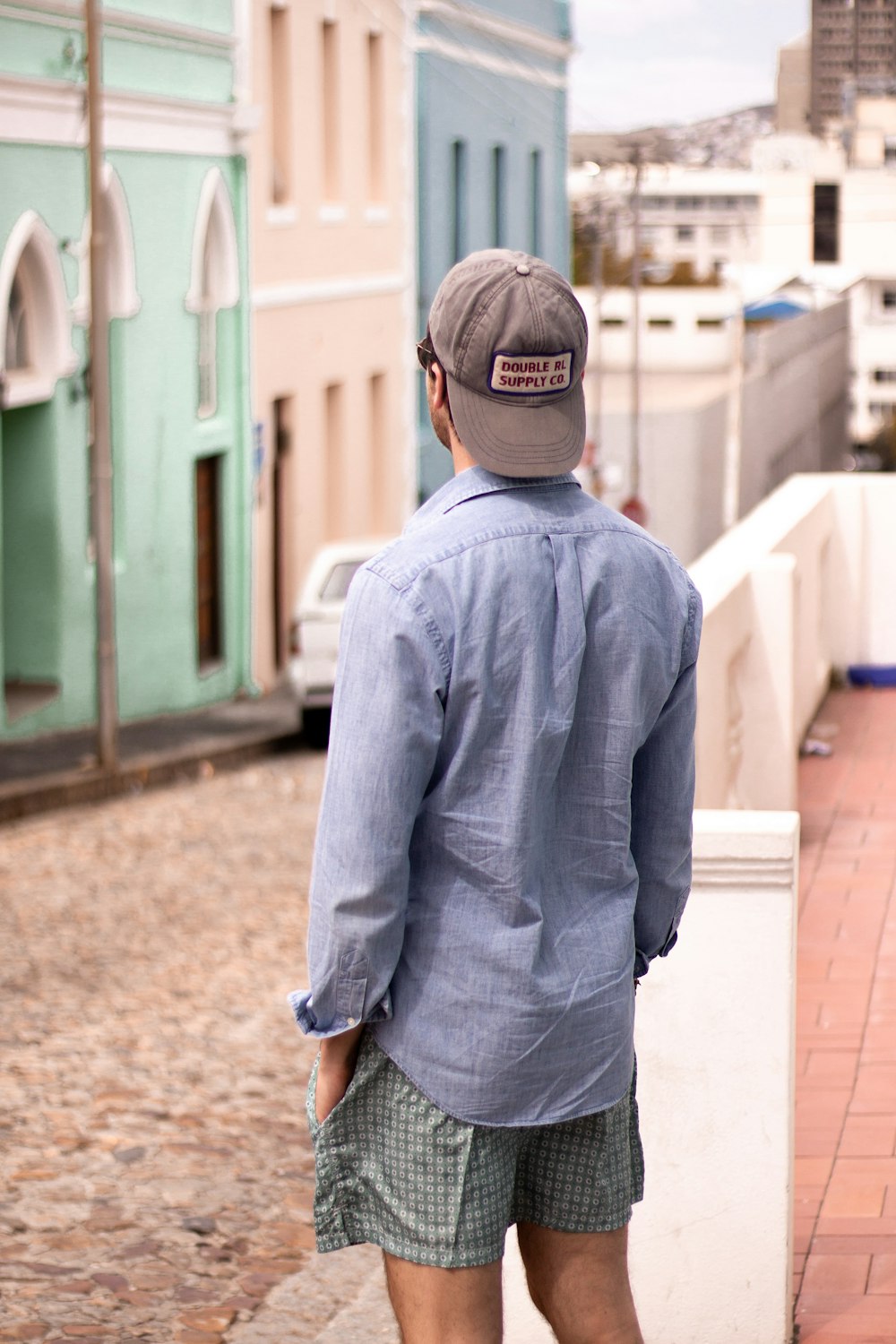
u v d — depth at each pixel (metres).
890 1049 5.72
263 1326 4.68
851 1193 4.71
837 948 6.72
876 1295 4.21
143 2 21.05
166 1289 4.92
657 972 3.92
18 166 18.23
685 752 2.96
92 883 11.62
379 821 2.64
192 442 23.06
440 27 32.97
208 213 23.23
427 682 2.65
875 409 65.56
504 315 2.75
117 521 21.30
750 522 9.23
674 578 2.89
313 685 20.28
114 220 20.72
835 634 11.20
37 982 8.79
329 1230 2.92
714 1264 3.99
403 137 31.17
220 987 8.72
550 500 2.80
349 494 29.36
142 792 16.48
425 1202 2.80
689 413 41.81
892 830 8.25
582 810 2.80
